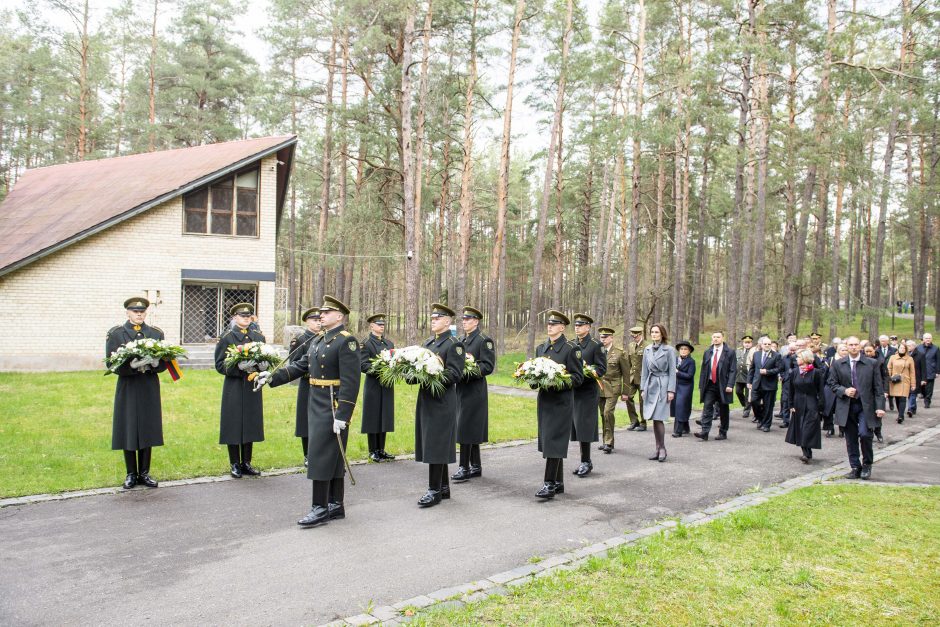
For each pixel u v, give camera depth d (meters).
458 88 27.14
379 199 28.06
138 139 36.06
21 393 13.82
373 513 6.95
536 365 7.43
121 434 7.57
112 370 7.51
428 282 39.09
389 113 26.58
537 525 6.57
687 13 26.45
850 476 9.22
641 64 23.33
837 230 34.38
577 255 49.97
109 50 36.03
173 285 20.86
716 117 21.66
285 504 7.20
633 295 26.06
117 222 19.56
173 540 5.96
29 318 19.08
